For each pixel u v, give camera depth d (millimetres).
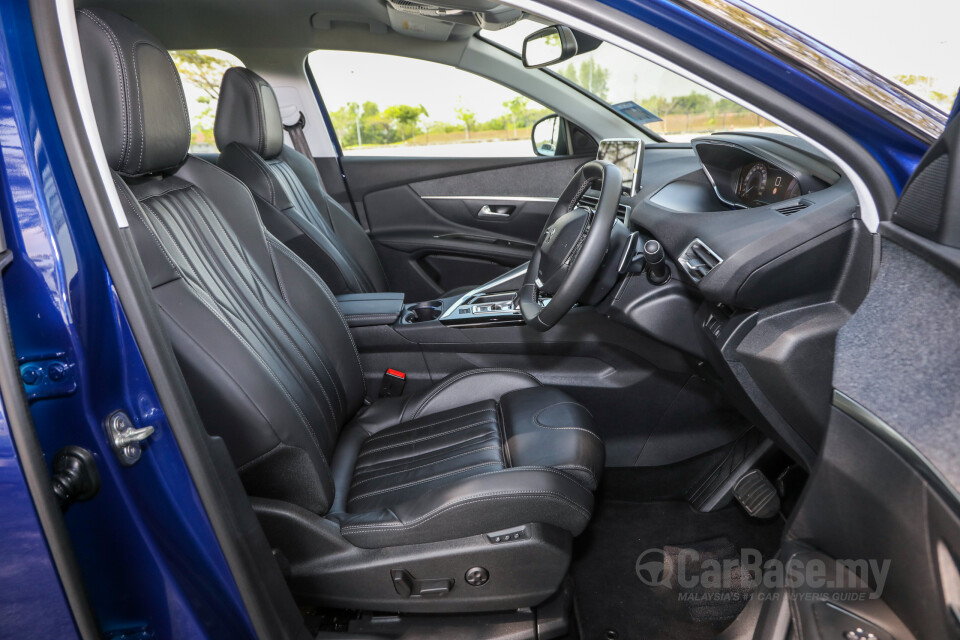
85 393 803
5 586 764
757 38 978
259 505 1178
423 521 1208
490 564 1227
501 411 1623
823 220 1195
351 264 2365
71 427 804
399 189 3045
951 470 636
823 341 1208
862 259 1150
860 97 986
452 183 3025
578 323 1874
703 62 978
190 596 885
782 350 1228
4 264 735
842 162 1041
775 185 1471
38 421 784
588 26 960
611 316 1690
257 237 1586
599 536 1845
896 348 764
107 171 830
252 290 1407
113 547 861
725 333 1370
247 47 2779
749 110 1013
